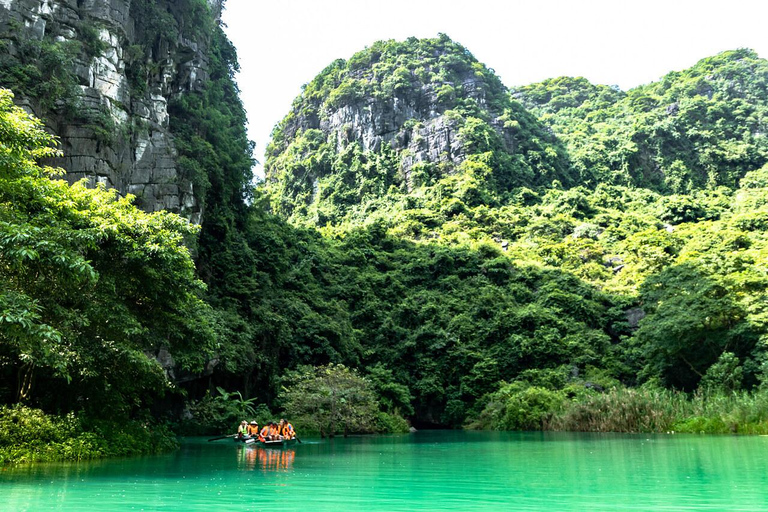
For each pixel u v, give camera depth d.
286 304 43.12
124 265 16.02
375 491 9.71
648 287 42.78
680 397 30.66
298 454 17.62
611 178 96.56
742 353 35.38
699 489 9.77
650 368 40.09
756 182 89.25
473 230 72.56
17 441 13.53
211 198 37.66
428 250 65.38
